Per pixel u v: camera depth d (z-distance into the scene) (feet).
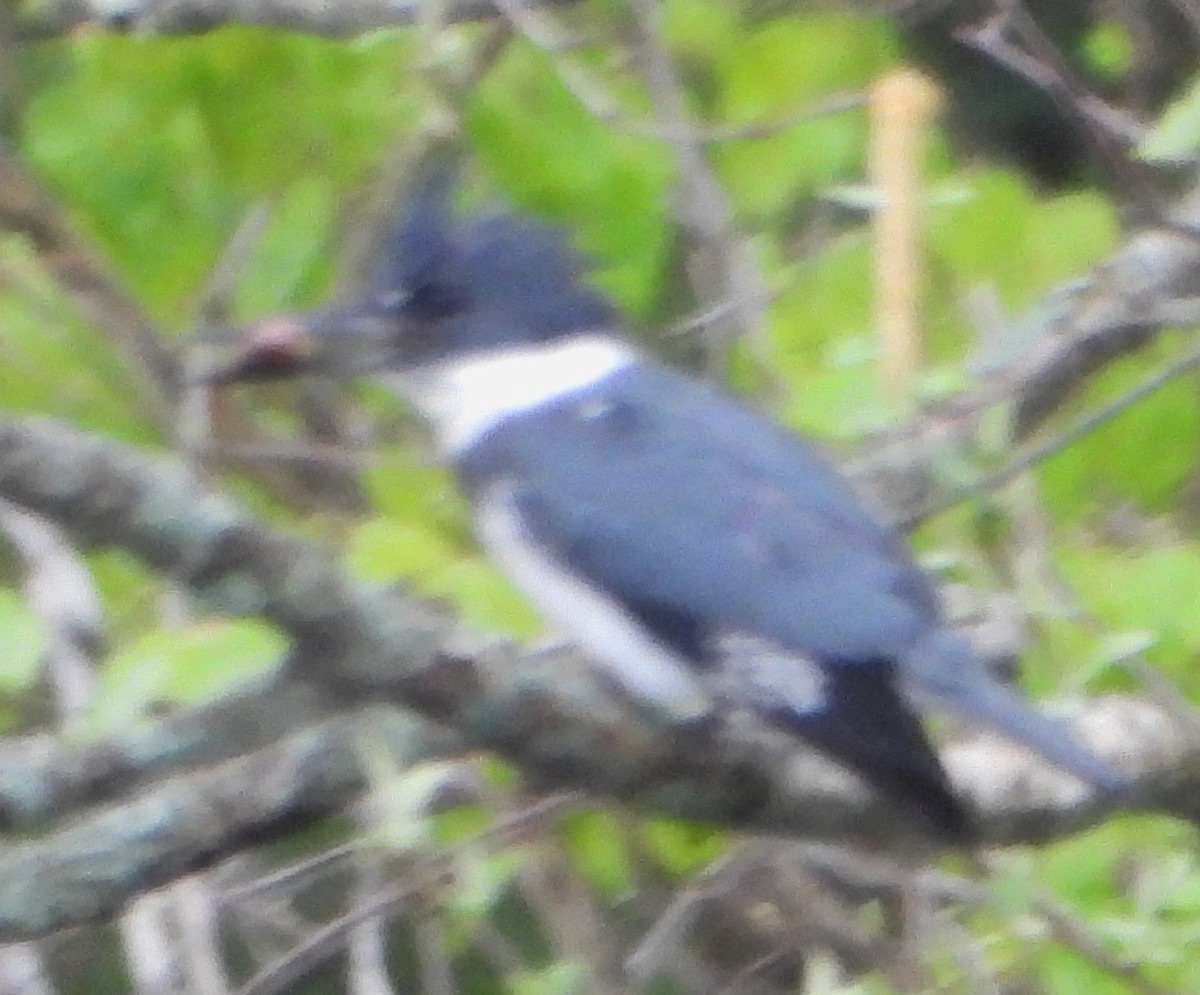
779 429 23.54
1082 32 34.99
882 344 22.20
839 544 22.03
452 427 24.89
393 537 21.03
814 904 25.57
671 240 26.84
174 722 19.80
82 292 24.30
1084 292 24.38
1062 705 21.50
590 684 20.11
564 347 25.03
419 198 25.18
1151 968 22.17
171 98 24.20
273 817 19.69
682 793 20.02
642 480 23.20
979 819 20.67
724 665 21.30
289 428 27.94
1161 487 24.48
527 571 23.43
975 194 23.73
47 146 24.38
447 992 26.18
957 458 23.04
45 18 25.68
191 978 25.44
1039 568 22.59
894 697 20.56
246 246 24.44
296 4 24.41
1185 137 19.92
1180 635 22.47
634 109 26.03
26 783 19.45
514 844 23.21
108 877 19.51
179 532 16.94
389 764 19.30
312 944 23.66
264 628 19.95
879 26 25.95
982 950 23.75
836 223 27.14
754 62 25.57
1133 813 21.01
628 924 29.01
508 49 25.12
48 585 24.70
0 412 17.99
